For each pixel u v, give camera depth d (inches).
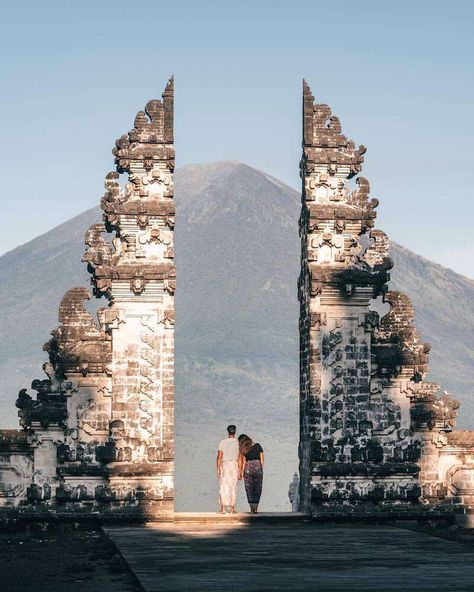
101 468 1259.8
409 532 1128.8
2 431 1256.8
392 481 1300.4
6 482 1256.8
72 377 1267.2
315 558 863.7
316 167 1326.3
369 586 694.5
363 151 1333.7
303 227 1353.3
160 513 1261.1
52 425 1261.1
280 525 1256.2
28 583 807.1
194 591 678.5
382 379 1309.1
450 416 1310.3
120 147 1298.0
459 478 1309.1
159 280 1280.8
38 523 1254.3
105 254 1284.4
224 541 1021.8
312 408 1296.8
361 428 1298.0
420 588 684.1
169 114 1311.5
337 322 1306.6
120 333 1274.6
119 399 1268.5
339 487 1293.1
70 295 1279.5
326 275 1302.9
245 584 708.7
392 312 1323.8
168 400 1274.6
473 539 1133.1
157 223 1294.3
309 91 1342.3
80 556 999.0
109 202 1291.8
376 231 1326.3
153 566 816.9
